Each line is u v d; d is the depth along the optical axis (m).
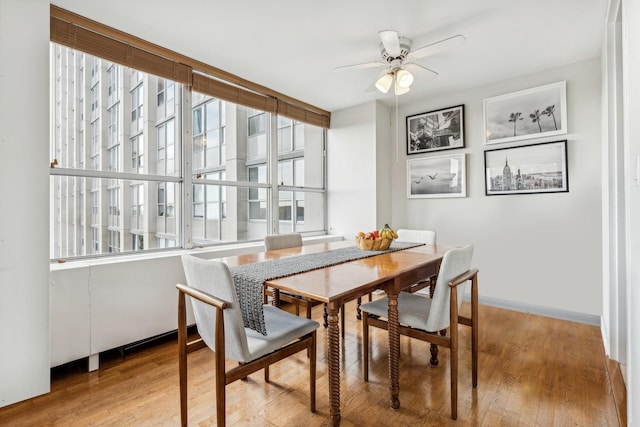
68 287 2.03
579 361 2.19
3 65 1.67
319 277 1.65
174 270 2.55
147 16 2.17
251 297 1.57
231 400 1.81
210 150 3.11
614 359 2.17
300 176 4.04
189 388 1.93
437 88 3.46
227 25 2.27
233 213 3.33
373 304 2.03
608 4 2.03
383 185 3.96
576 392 1.84
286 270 1.78
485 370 2.10
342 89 3.48
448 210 3.63
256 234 3.54
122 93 2.57
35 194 1.76
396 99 3.80
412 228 3.92
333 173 4.25
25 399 1.73
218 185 3.18
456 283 1.65
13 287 1.70
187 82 2.78
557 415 1.65
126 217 2.59
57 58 2.26
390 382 1.73
